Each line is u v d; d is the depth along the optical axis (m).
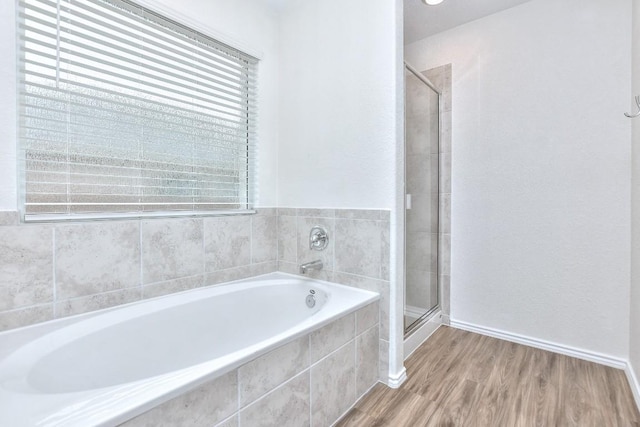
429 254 2.49
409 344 2.07
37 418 0.74
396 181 1.73
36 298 1.29
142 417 0.80
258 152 2.21
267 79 2.26
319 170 2.07
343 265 1.93
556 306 2.11
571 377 1.79
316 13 2.07
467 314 2.50
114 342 1.38
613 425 1.41
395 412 1.51
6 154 1.23
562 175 2.08
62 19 1.35
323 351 1.38
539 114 2.15
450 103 2.54
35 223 1.28
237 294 1.87
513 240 2.28
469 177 2.46
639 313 1.64
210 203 1.96
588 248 2.00
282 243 2.29
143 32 1.61
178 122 1.79
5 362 1.03
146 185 1.65
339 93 1.95
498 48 2.32
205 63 1.90
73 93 1.39
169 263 1.71
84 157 1.44
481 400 1.59
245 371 1.05
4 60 1.22
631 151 1.84
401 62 1.76
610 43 1.91
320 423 1.36
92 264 1.44
